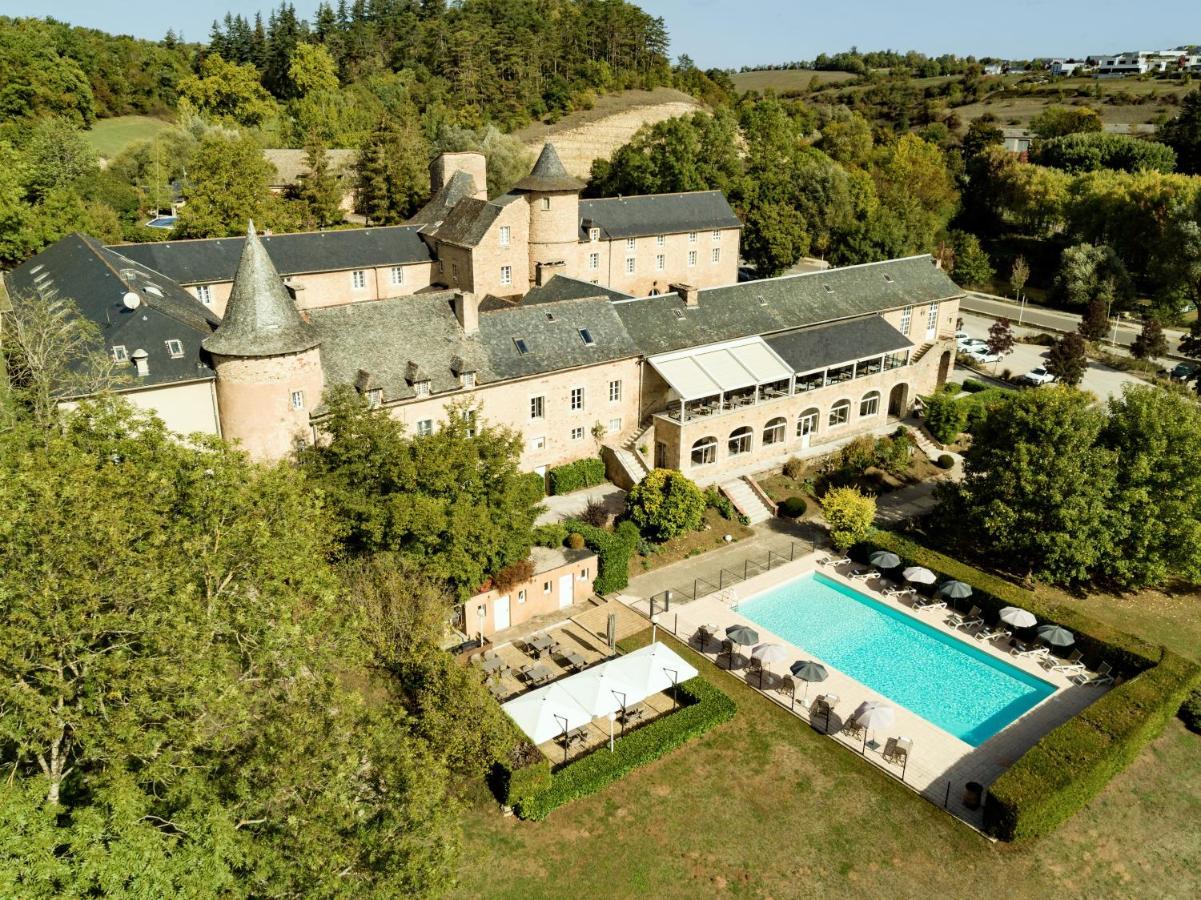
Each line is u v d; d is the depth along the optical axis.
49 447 31.36
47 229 94.94
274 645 27.53
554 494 63.25
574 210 90.94
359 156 129.25
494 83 183.25
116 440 33.66
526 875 33.12
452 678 35.38
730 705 42.00
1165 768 39.81
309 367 51.81
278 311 50.53
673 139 127.44
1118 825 36.41
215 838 22.17
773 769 38.97
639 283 105.31
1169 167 153.62
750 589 53.84
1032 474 52.72
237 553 30.45
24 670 22.77
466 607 46.72
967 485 56.44
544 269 82.38
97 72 180.50
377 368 55.69
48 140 120.69
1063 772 36.31
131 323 52.00
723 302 74.25
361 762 27.05
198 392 51.72
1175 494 52.47
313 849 23.59
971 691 45.31
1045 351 104.12
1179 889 33.44
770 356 69.88
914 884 33.28
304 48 190.00
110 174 125.19
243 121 178.75
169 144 139.12
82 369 50.38
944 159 171.00
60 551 23.50
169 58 199.50
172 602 25.42
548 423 62.88
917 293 86.31
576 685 39.94
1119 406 56.69
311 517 36.38
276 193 128.25
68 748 25.11
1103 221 133.50
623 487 64.62
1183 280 112.31
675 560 57.12
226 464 32.62
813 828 35.78
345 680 39.88
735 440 67.44
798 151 150.62
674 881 33.12
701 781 38.16
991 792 35.22
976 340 105.44
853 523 56.66
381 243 89.31
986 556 58.09
